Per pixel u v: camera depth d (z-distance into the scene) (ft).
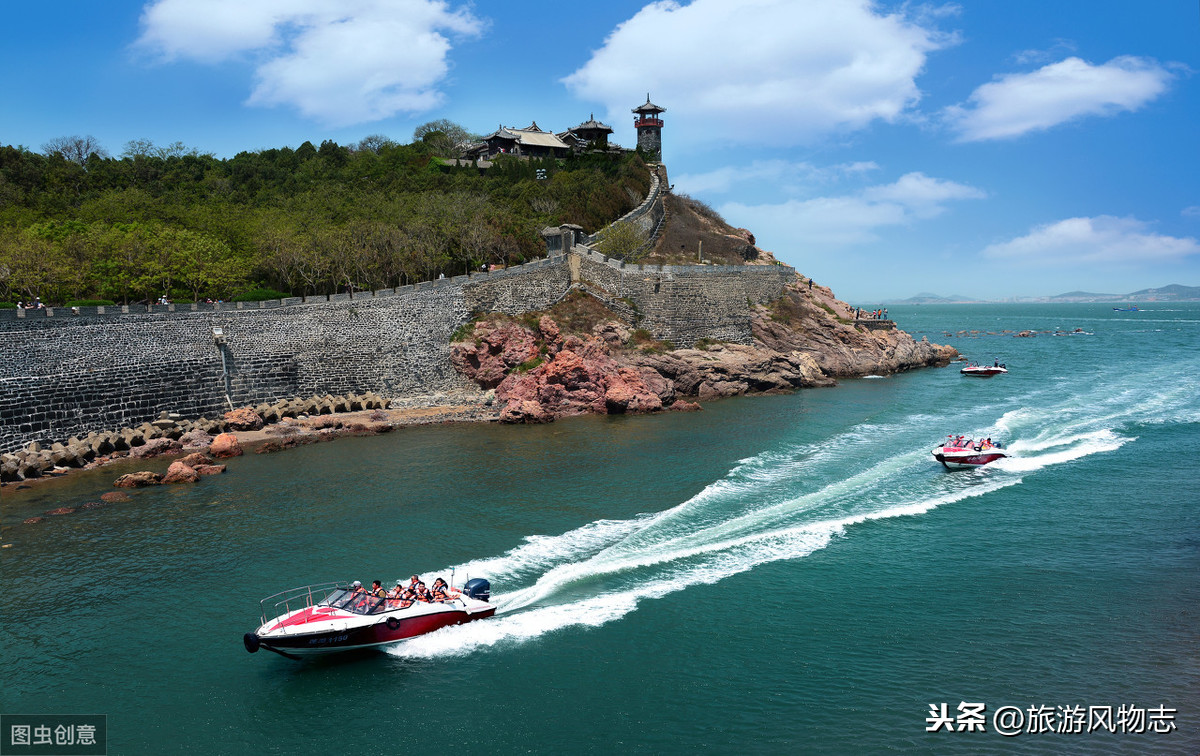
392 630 102.27
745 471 175.83
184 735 84.23
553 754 79.77
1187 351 458.50
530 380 254.47
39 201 368.68
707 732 82.38
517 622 106.42
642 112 531.91
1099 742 78.69
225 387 224.33
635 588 115.75
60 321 192.75
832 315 367.66
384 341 258.37
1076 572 119.14
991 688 88.84
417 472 179.11
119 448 195.11
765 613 107.55
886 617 105.91
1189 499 152.35
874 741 79.92
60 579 121.49
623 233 350.02
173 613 110.52
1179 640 98.07
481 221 336.08
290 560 127.24
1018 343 559.79
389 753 80.89
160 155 491.72
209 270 267.18
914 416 243.60
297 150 532.73
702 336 309.22
